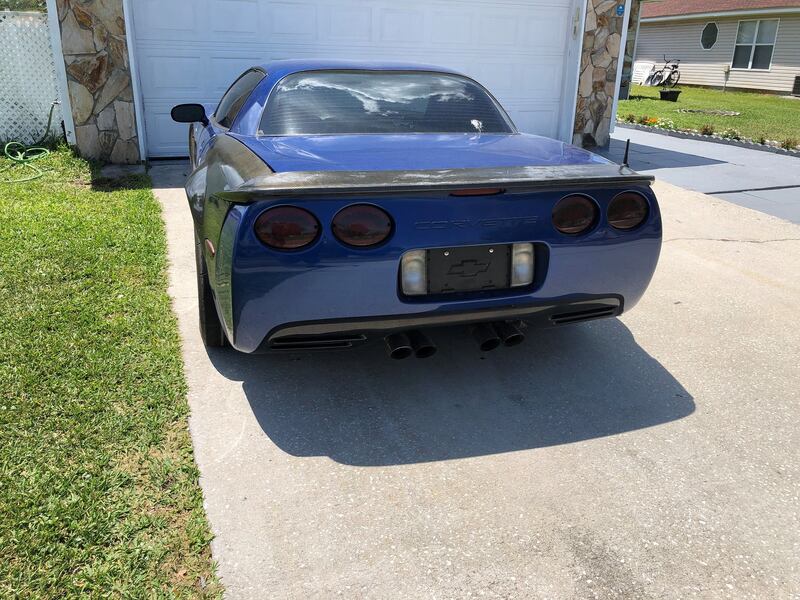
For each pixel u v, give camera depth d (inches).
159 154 315.6
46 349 119.6
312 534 82.2
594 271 107.1
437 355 131.4
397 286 96.8
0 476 87.1
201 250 114.7
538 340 138.9
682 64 1011.9
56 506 82.4
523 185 97.3
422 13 333.4
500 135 129.6
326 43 322.7
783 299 163.6
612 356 132.2
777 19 858.8
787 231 223.1
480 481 93.4
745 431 107.0
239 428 103.7
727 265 188.1
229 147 116.4
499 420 108.8
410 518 85.7
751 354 134.0
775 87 875.4
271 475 92.9
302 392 115.5
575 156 116.6
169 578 74.0
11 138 315.9
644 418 110.2
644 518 86.7
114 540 78.4
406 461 97.3
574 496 90.6
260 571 76.0
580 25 355.9
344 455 98.2
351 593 73.7
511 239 100.4
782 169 328.5
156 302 142.8
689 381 122.7
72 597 70.2
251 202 90.2
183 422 103.0
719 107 665.6
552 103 375.9
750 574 77.9
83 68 284.7
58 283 150.1
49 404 103.3
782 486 93.6
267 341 97.7
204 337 125.2
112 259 166.6
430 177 95.8
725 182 295.4
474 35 346.6
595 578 76.9
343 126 123.1
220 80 312.5
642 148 390.9
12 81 309.4
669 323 148.4
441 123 129.7
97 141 295.7
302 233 90.6
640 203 107.3
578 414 111.1
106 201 225.5
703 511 88.2
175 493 87.0
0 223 189.8
